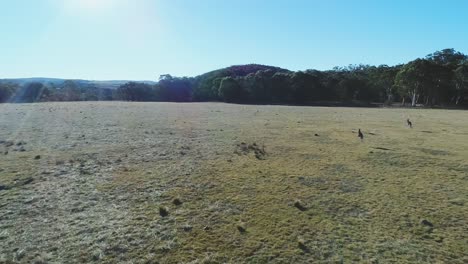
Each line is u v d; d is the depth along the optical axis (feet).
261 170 82.58
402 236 49.85
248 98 426.92
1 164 82.02
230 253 44.14
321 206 60.49
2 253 42.83
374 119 203.41
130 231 49.47
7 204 58.08
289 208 59.11
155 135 131.13
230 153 101.19
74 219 53.11
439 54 469.98
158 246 45.39
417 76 378.12
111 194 64.23
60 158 89.71
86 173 77.25
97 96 472.85
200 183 71.36
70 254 43.16
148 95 468.34
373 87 454.81
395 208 60.18
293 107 311.06
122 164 86.07
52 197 61.87
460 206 61.52
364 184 73.41
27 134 124.88
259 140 123.65
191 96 474.49
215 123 171.83
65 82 490.49
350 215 56.90
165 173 78.28
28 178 71.82
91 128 144.46
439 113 259.39
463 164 90.68
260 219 54.39
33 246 44.75
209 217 54.70
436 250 46.03
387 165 90.07
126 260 42.22
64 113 202.59
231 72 544.21
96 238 47.19
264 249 45.24
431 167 88.12
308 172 81.71
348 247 46.21
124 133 133.80
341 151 106.11
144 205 59.21
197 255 43.50
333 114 235.40
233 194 65.31
